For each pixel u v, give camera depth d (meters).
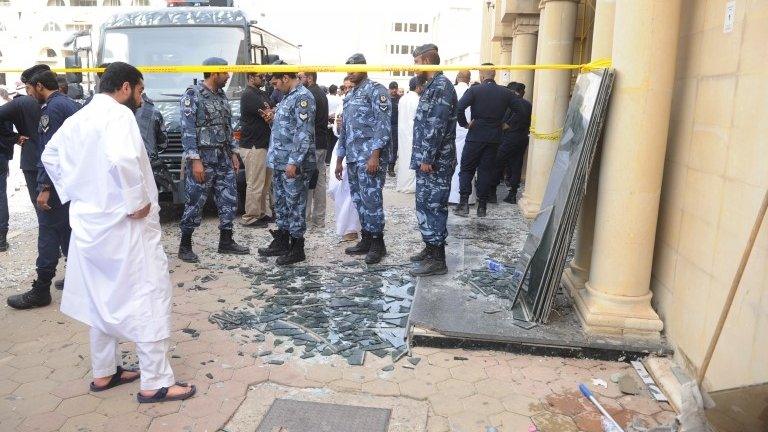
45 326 4.04
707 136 3.16
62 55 47.62
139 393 3.06
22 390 3.18
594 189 4.16
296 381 3.30
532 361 3.56
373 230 5.44
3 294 4.70
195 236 6.66
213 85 5.44
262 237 6.59
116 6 47.97
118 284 2.86
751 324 2.60
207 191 5.52
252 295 4.67
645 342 3.58
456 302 4.25
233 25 7.82
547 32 7.01
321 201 6.90
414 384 3.28
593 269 3.85
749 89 2.72
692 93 3.40
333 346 3.72
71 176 2.80
